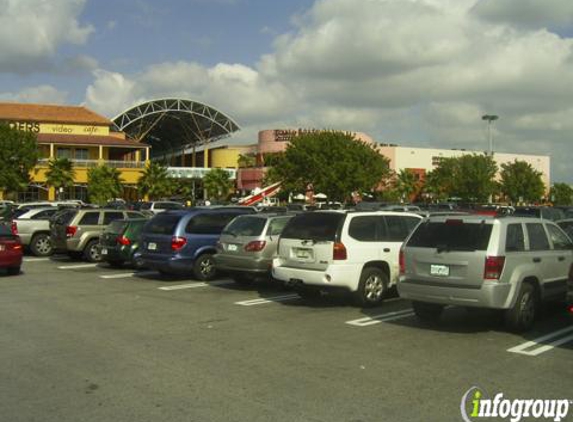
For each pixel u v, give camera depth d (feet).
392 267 37.78
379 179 189.78
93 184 223.92
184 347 26.05
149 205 123.24
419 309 32.01
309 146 182.70
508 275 28.63
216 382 20.80
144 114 309.42
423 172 336.90
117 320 32.27
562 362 24.03
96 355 24.56
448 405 18.65
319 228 36.65
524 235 30.37
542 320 33.04
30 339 27.48
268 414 17.60
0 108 257.96
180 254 47.91
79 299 39.58
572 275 27.66
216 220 50.29
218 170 281.13
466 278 28.84
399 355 24.90
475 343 27.27
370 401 18.89
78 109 275.39
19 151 159.63
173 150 405.39
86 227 63.57
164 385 20.42
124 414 17.56
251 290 44.21
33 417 17.31
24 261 65.05
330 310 35.88
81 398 19.01
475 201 255.29
